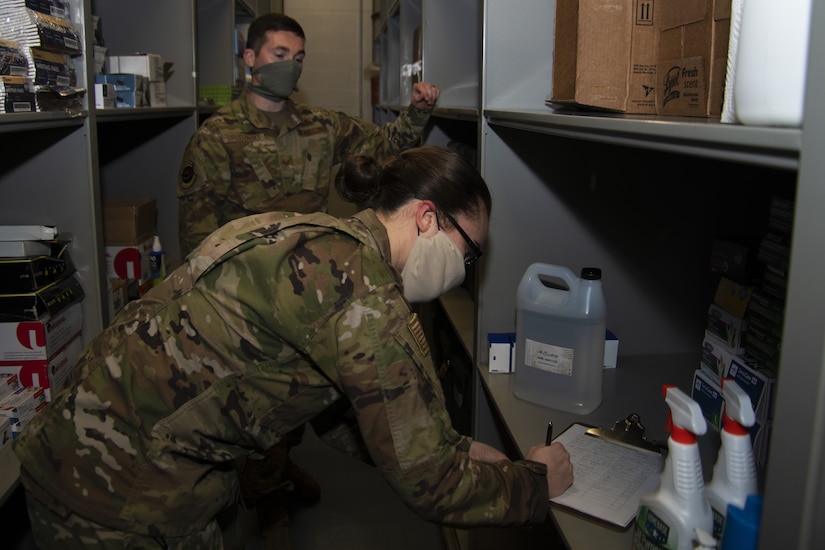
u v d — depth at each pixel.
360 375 0.91
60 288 1.56
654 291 1.72
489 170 1.61
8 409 1.37
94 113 1.62
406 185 1.10
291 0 5.11
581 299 1.40
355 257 0.98
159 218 2.96
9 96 1.26
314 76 5.21
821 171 0.49
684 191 1.66
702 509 0.81
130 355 1.02
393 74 4.09
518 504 0.99
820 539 0.53
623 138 0.81
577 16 1.12
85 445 1.03
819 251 0.50
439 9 2.49
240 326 0.97
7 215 1.61
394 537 2.28
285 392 1.01
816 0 0.49
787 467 0.55
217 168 2.32
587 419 1.40
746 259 1.30
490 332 1.71
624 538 0.99
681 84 0.99
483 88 1.57
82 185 1.60
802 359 0.52
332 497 2.51
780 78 0.56
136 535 1.04
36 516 1.08
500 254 1.66
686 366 1.68
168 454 1.03
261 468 2.14
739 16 0.66
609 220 1.67
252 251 0.97
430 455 0.92
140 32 2.81
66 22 1.49
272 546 2.13
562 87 1.20
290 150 2.41
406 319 0.95
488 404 1.73
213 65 3.60
